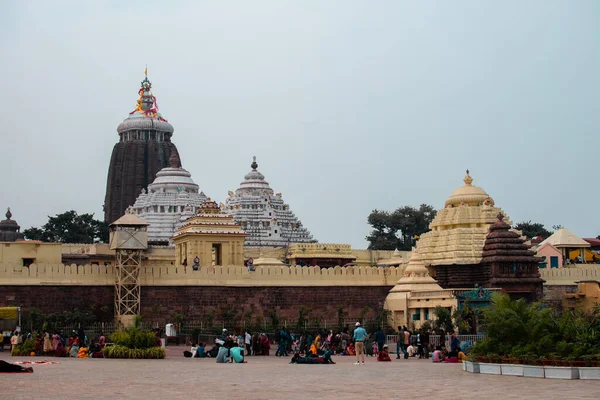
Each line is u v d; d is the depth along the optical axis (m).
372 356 63.00
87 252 115.75
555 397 31.16
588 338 40.03
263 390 33.94
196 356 58.78
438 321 79.81
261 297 87.50
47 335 59.38
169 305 84.12
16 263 87.19
